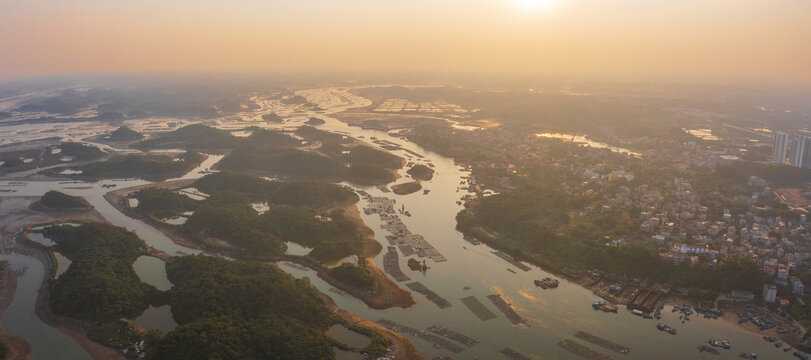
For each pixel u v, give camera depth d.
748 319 182.25
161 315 184.88
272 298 181.75
